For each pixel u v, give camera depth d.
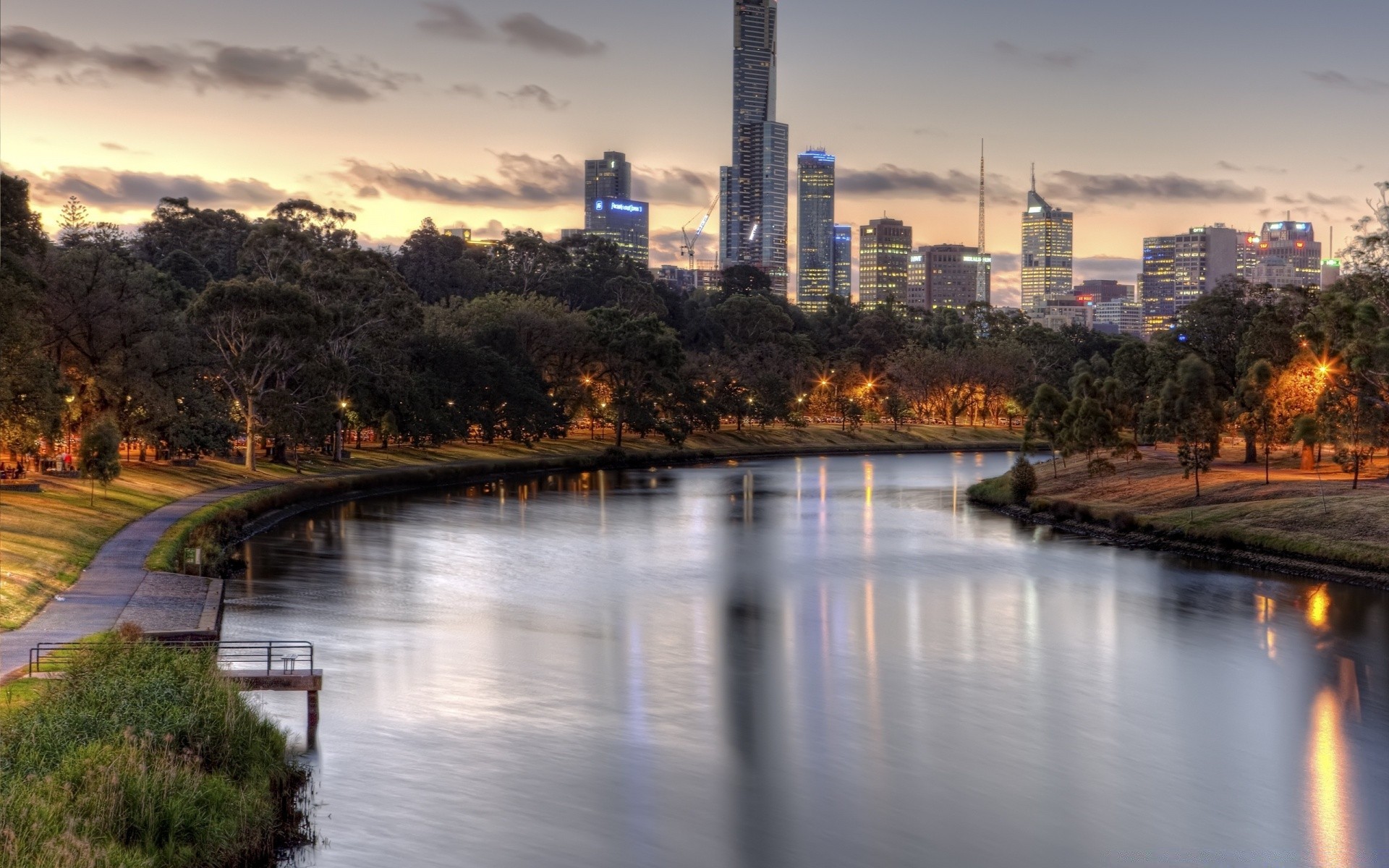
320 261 137.12
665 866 30.11
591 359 181.00
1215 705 44.44
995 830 32.84
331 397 119.69
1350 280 96.69
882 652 52.31
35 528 63.69
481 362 155.50
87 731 29.33
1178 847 32.03
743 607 62.78
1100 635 55.75
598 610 61.34
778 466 170.38
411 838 30.88
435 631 54.75
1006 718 42.66
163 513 81.06
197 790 28.44
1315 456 108.56
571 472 156.12
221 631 52.50
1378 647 52.91
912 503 117.69
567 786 35.03
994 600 64.38
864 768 37.34
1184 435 93.62
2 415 75.81
